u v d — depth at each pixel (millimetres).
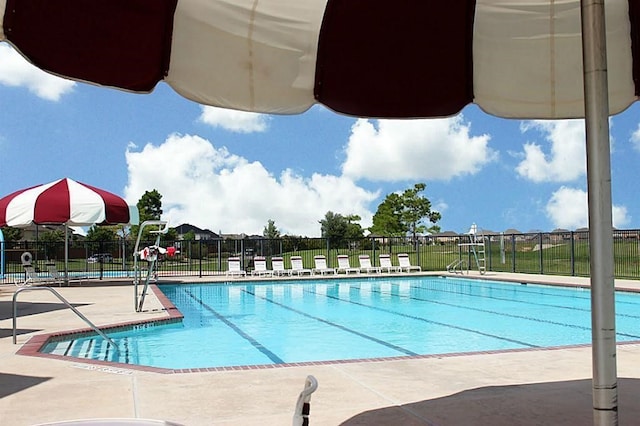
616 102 3312
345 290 16016
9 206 12914
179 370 4984
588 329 9070
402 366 5121
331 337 8352
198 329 9062
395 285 17438
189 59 2805
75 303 10703
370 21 2959
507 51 3260
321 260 20188
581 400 3926
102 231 44594
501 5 3025
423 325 9500
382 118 3338
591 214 1979
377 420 3490
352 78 3176
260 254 21375
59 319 8477
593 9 1998
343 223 59688
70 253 22422
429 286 17000
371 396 4066
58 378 4641
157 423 1698
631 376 4570
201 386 4375
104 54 2520
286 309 11719
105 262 20984
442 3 2936
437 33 3094
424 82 3273
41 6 2223
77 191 13258
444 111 3355
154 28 2555
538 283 15398
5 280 17891
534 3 3018
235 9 2744
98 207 13188
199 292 15500
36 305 10422
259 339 8141
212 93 2918
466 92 3352
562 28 3160
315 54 3037
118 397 4051
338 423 3436
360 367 5086
